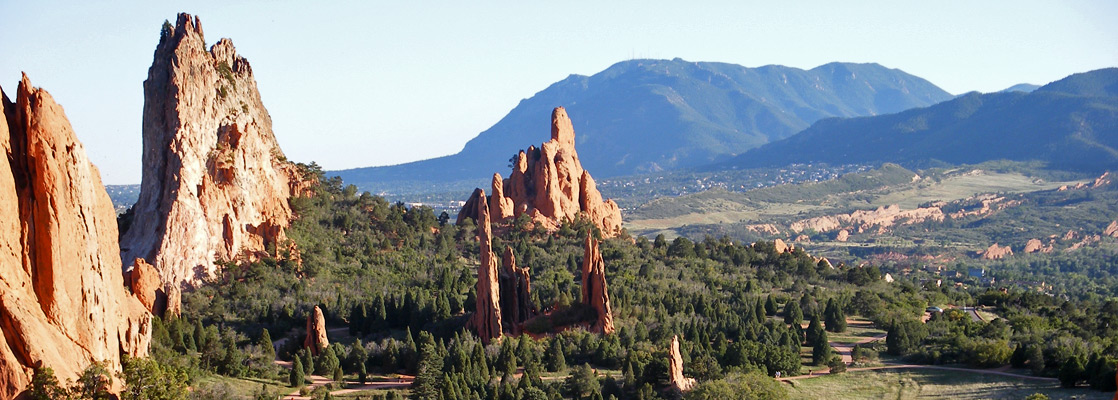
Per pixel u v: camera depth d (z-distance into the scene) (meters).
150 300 166.62
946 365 182.25
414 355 163.88
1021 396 157.75
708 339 178.00
